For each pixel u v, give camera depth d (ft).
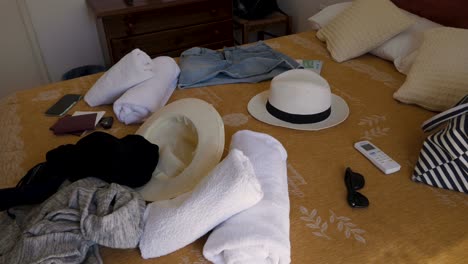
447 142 2.90
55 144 3.65
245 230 2.16
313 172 3.17
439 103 3.93
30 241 2.12
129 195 2.49
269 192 2.50
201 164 2.98
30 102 4.45
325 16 6.41
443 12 5.16
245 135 3.16
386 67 5.11
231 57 5.27
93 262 2.27
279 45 5.98
